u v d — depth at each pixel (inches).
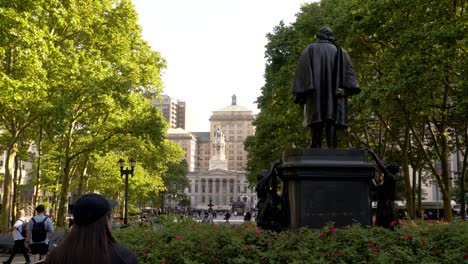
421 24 834.8
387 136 1369.3
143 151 1498.5
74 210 125.7
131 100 1133.1
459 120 1079.6
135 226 453.1
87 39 1181.7
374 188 372.5
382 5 884.6
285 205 370.0
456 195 2306.8
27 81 794.8
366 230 310.3
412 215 1149.1
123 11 1236.5
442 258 278.4
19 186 1589.6
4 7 676.7
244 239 324.2
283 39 1261.1
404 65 831.1
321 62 377.7
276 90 1182.9
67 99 986.1
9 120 1090.7
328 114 368.8
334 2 1171.3
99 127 1307.8
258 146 1720.0
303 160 351.3
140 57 1386.6
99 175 2103.8
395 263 263.3
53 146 1539.1
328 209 346.0
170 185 3794.3
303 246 294.0
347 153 355.9
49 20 968.9
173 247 316.5
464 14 789.9
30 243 524.1
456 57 857.5
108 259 119.7
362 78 1082.1
